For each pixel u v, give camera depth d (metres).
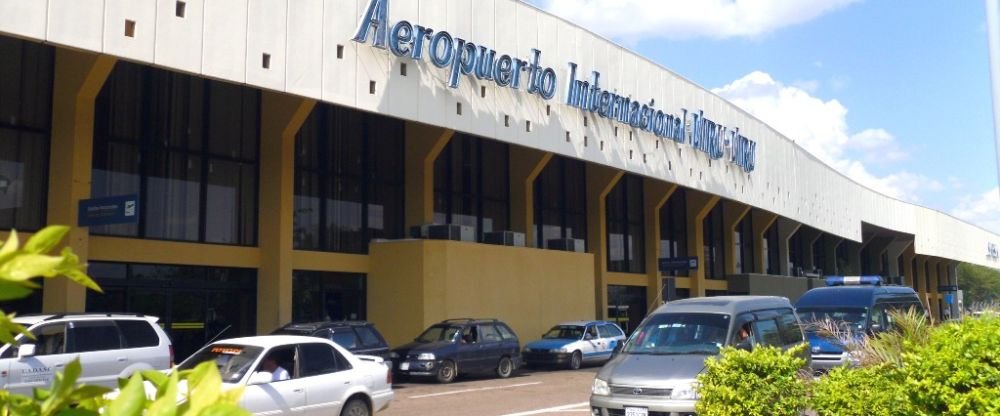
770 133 43.12
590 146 28.30
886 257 68.88
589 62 28.58
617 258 38.19
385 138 28.64
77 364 2.31
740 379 9.30
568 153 27.23
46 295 18.58
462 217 31.22
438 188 30.48
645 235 39.53
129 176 21.30
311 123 26.31
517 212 32.66
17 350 12.80
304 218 25.66
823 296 21.44
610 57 29.72
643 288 39.47
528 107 25.77
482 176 32.25
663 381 11.65
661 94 32.56
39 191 19.23
